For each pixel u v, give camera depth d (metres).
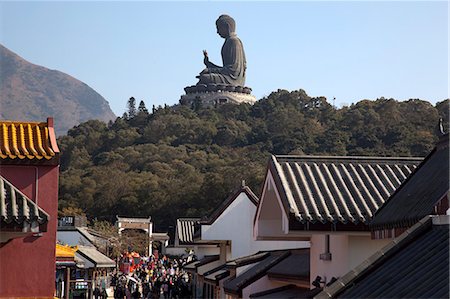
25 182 27.39
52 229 27.41
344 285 13.62
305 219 20.69
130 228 136.88
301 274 26.81
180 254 140.25
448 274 11.86
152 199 143.12
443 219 13.95
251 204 48.81
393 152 103.19
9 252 26.81
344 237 21.67
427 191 17.05
